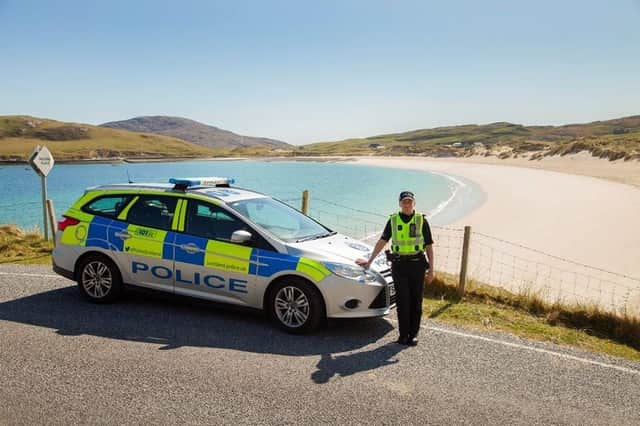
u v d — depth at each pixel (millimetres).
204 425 3693
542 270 14992
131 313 6312
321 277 5574
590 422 3979
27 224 25656
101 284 6648
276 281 5766
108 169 116188
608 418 4059
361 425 3766
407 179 61812
